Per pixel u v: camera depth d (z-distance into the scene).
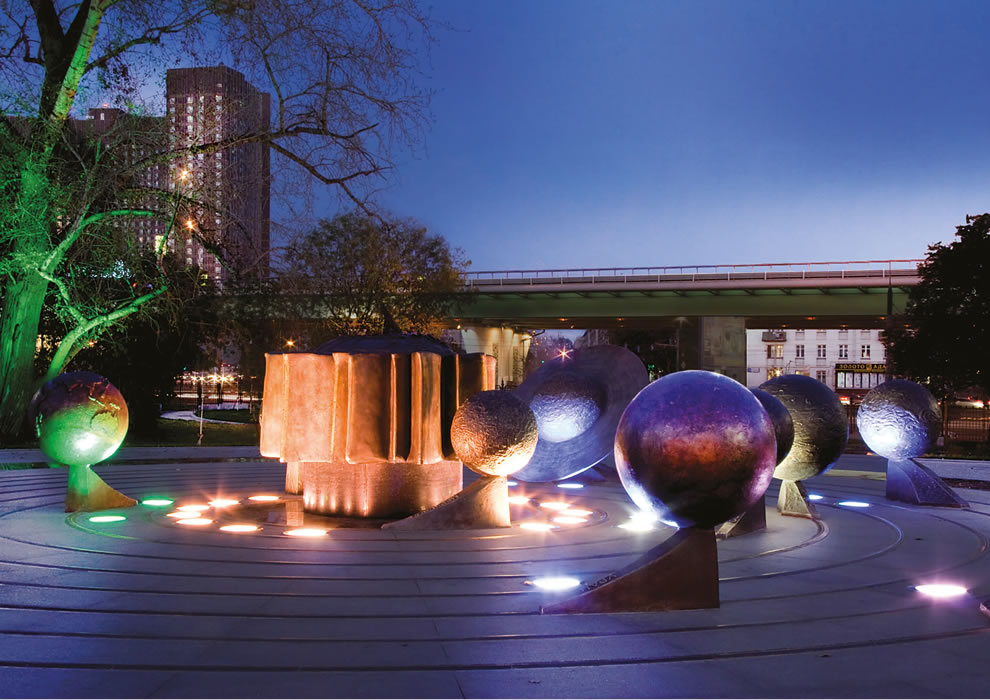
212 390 85.62
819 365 110.94
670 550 6.88
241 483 15.73
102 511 12.00
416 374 10.87
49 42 26.38
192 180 25.55
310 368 10.90
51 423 11.63
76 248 26.42
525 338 87.62
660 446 6.71
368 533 10.30
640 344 94.44
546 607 6.69
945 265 34.50
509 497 14.23
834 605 7.09
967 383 35.19
